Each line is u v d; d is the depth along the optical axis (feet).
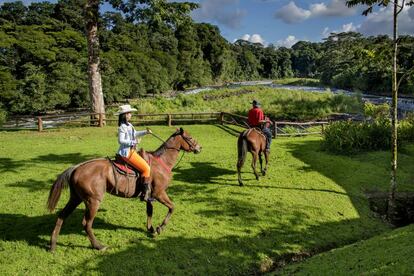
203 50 444.14
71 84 164.45
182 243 26.91
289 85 355.97
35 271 22.77
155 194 27.04
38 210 32.07
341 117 106.73
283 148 58.59
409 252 19.92
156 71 273.54
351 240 30.04
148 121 84.12
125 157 25.16
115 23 339.77
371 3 33.88
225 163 48.80
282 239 28.86
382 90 212.84
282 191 38.68
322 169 46.85
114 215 31.17
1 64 159.53
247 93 147.43
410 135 62.34
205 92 159.53
